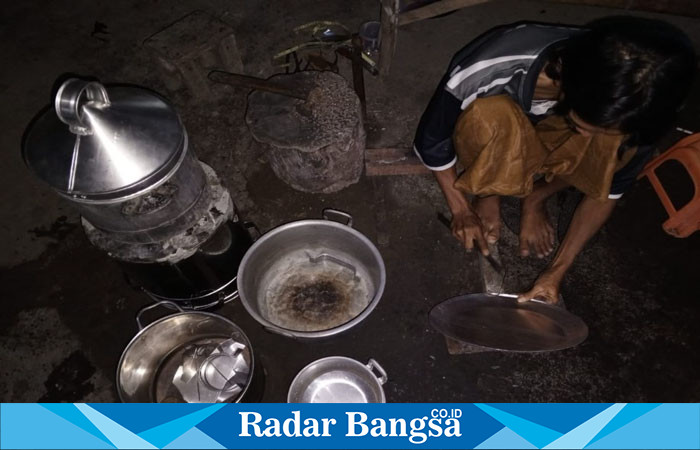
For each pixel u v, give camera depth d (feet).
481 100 5.41
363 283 7.41
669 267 7.86
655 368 7.13
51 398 7.10
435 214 8.39
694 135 7.55
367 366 6.64
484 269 7.53
